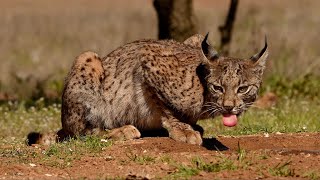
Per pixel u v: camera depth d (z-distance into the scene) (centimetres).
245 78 1625
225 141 1692
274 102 2412
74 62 1781
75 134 1780
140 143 1645
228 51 2653
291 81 2653
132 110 1761
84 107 1762
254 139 1703
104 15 4756
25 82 2848
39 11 4962
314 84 2617
